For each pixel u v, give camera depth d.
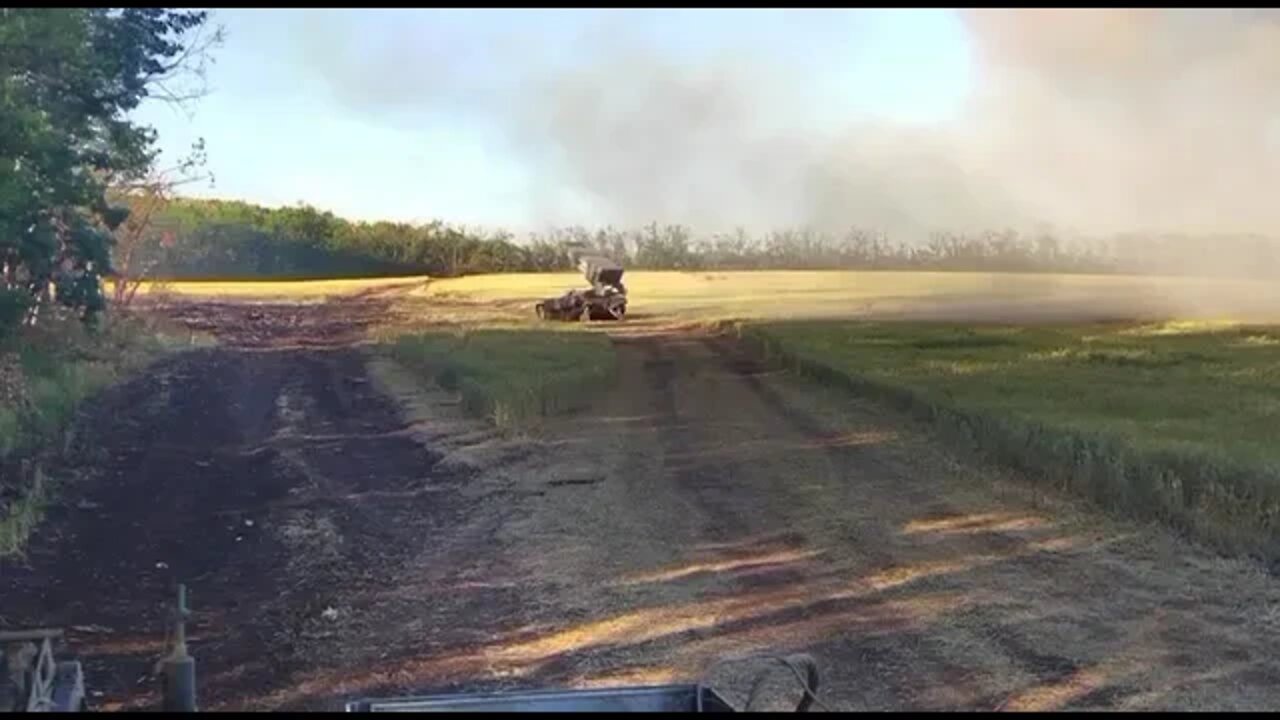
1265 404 21.44
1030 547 13.23
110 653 10.42
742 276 92.81
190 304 67.56
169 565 13.64
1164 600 11.12
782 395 28.25
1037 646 9.95
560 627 11.05
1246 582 11.60
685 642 10.45
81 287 23.95
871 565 12.78
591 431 23.34
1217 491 14.00
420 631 11.07
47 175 19.56
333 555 14.00
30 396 22.50
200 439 22.91
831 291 75.19
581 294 55.75
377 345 44.97
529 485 18.05
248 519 16.02
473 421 24.72
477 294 77.94
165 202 43.16
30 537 14.51
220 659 10.28
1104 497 15.12
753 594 11.88
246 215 106.19
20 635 6.61
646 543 14.20
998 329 43.16
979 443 19.12
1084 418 19.50
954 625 10.60
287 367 37.25
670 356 39.47
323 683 9.62
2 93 17.27
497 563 13.55
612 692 5.57
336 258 107.00
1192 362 29.98
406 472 19.44
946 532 14.08
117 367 33.69
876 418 23.55
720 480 18.02
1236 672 9.20
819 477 17.81
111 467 19.50
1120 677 9.16
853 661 9.75
